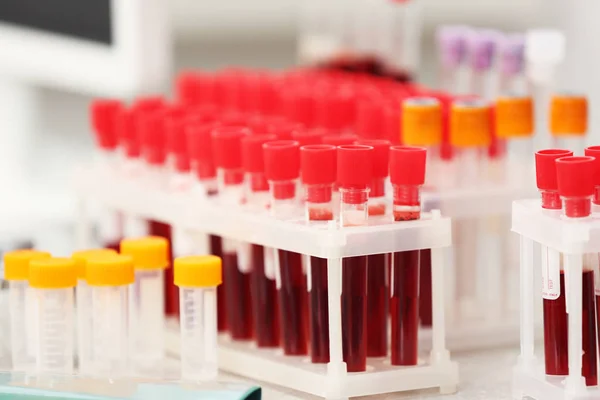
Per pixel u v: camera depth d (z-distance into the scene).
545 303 1.15
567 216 1.09
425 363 1.24
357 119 1.56
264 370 1.27
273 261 1.31
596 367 1.14
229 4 4.50
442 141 1.43
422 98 1.46
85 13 2.14
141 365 1.34
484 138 1.40
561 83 2.57
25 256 1.28
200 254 1.40
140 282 1.34
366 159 1.17
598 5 2.50
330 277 1.17
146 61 2.03
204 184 1.41
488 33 1.75
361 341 1.21
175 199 1.41
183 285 1.23
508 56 1.65
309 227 1.19
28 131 3.18
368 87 1.76
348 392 1.18
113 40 2.06
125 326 1.26
